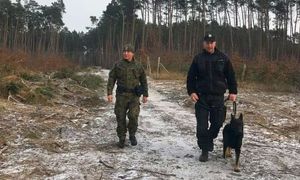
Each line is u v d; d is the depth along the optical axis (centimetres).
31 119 884
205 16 7450
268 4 6306
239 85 1905
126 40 7519
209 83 639
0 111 909
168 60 2928
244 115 1099
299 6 6600
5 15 7369
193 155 697
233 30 7281
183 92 1583
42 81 1389
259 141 822
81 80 1627
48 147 714
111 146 742
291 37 6650
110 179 567
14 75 1209
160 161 654
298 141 857
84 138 799
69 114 988
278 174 618
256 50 6600
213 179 579
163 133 866
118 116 725
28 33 8731
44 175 581
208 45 634
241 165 650
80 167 614
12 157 657
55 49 9188
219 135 861
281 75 1975
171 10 6669
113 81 723
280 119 1067
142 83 733
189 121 1014
